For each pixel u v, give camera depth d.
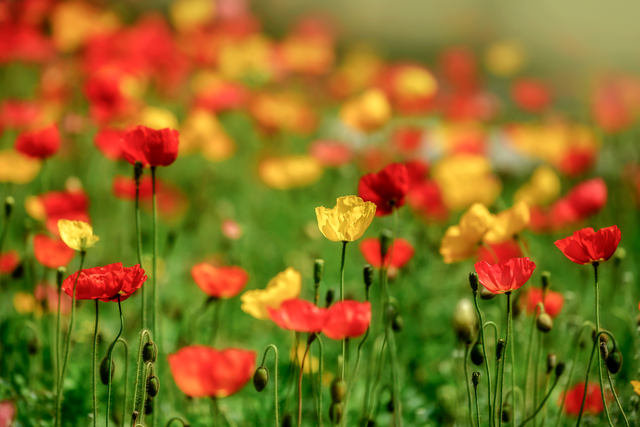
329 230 1.85
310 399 2.69
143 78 5.17
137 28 5.70
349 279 4.07
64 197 3.14
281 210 5.42
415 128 5.13
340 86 7.18
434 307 3.71
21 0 5.96
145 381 1.81
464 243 2.43
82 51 5.77
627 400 2.52
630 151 6.33
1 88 6.27
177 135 2.04
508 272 1.80
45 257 2.54
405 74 6.21
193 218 4.60
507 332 1.83
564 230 4.48
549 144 5.42
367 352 3.11
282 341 3.34
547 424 2.62
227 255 3.70
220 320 3.38
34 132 3.04
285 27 12.59
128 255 4.03
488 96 7.79
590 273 3.55
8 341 2.96
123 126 4.10
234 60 6.24
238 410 2.68
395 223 2.25
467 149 4.98
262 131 5.45
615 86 7.15
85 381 2.72
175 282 3.97
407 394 2.82
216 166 6.02
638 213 5.01
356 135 6.85
